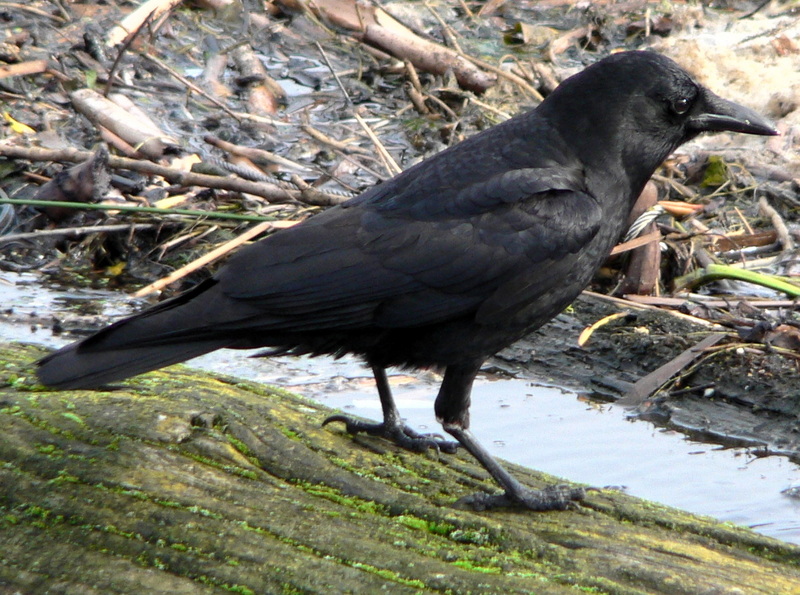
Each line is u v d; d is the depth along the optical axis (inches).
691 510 333.7
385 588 230.5
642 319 451.2
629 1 732.0
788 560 255.9
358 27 686.5
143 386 303.4
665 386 413.7
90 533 246.4
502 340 313.6
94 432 274.7
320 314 295.9
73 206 472.1
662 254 492.1
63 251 508.1
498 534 253.4
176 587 233.5
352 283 295.9
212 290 288.7
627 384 417.4
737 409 401.1
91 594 233.8
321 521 252.8
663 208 503.8
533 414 396.8
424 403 402.3
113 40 646.5
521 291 305.9
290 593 230.5
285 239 297.9
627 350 435.8
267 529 247.6
